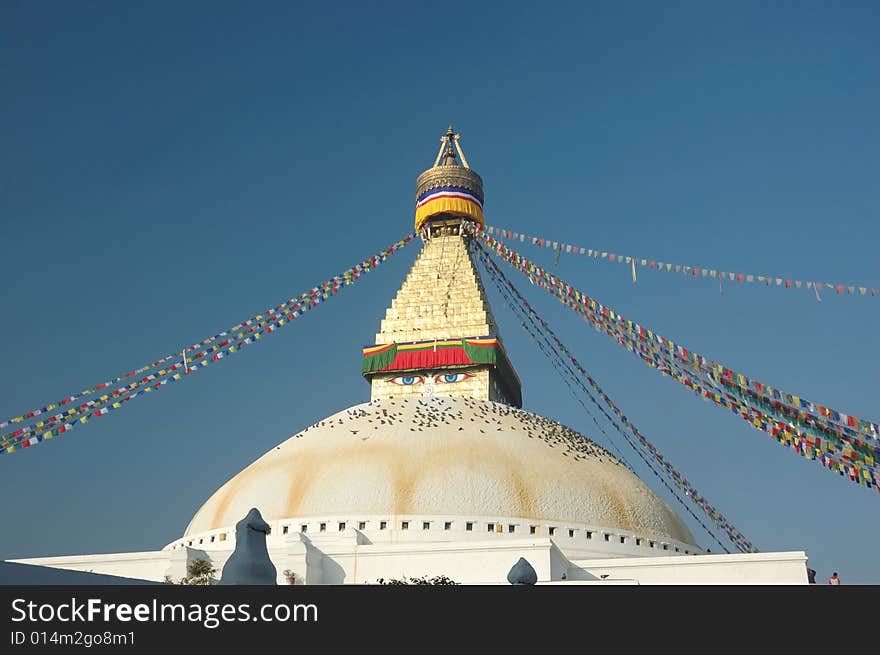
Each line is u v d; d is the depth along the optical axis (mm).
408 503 38406
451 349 52750
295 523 38625
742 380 26297
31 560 38031
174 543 42938
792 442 24953
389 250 51531
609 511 40344
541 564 34375
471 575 34906
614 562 35938
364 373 53750
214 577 34750
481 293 55969
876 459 22797
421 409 44719
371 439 42000
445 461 40031
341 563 36125
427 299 55375
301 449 43000
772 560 34094
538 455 41719
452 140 65438
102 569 37375
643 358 30484
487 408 45625
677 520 44469
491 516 38344
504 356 54562
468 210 60094
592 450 45188
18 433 29969
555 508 39250
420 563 35562
